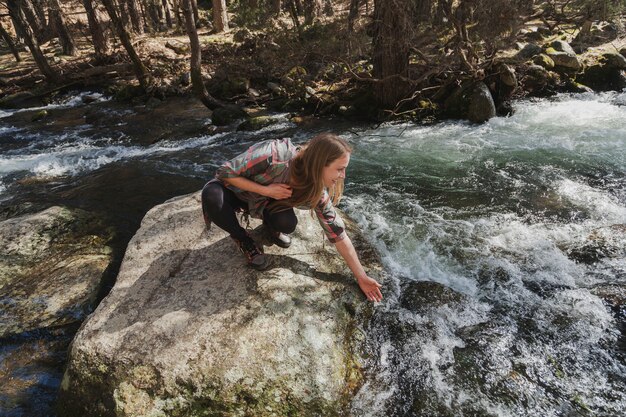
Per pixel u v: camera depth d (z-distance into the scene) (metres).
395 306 3.17
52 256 4.18
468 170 5.77
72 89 14.19
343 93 9.62
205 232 3.43
